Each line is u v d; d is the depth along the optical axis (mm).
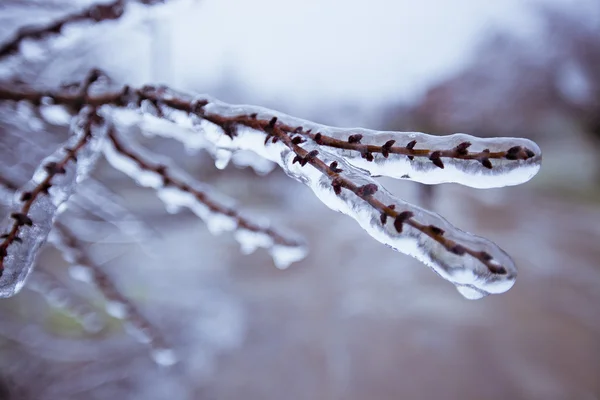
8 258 878
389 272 9391
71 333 4523
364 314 7141
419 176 837
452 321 6855
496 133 22625
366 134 862
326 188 816
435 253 688
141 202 7672
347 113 13766
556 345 6074
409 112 18047
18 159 2250
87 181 2293
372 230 750
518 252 11117
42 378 3934
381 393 5051
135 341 4898
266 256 10820
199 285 8227
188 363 5324
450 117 20703
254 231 1613
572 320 6844
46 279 2793
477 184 798
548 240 12266
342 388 5141
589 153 23094
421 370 5547
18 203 954
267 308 7426
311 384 5238
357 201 770
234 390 4945
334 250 11602
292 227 14969
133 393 4438
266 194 18984
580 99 22109
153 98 1080
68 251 1852
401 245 720
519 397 5000
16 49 1369
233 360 5648
